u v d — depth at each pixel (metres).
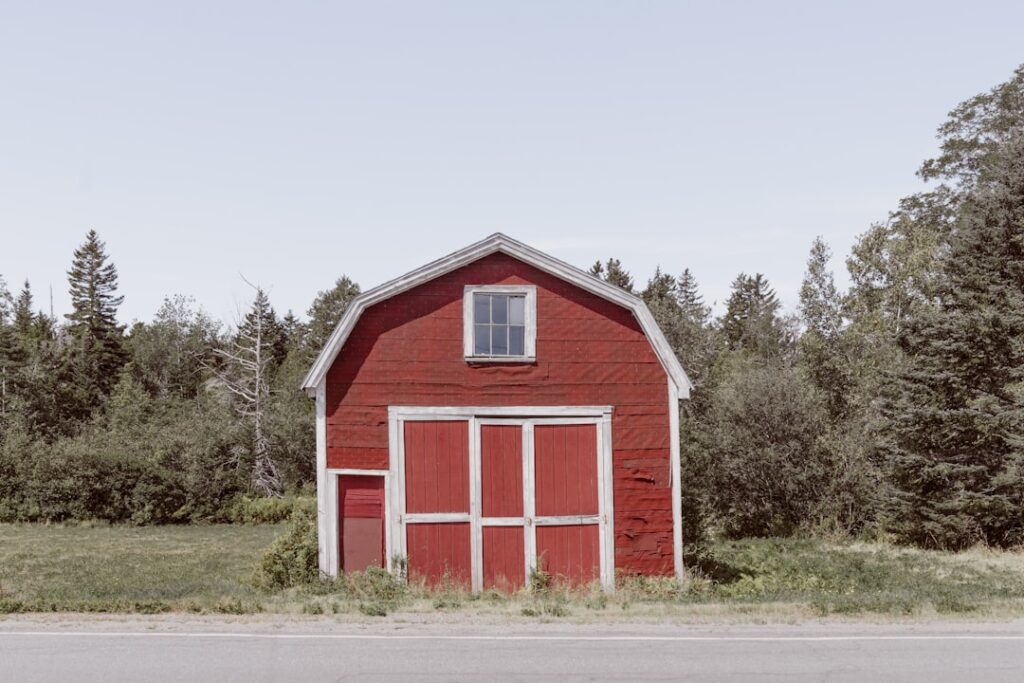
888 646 10.84
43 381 65.25
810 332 41.56
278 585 16.20
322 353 16.80
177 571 20.12
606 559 17.08
